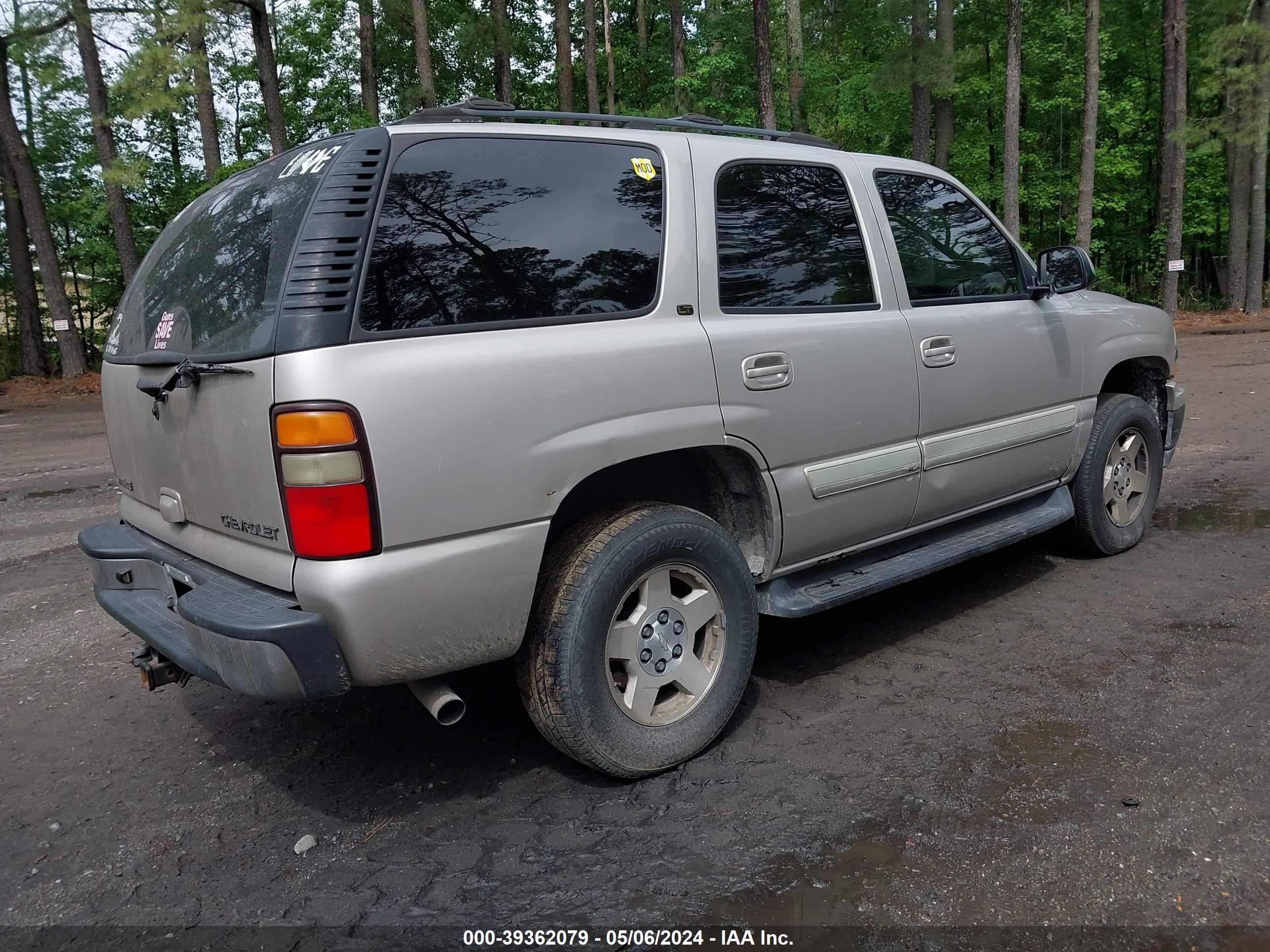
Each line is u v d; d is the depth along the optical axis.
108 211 20.09
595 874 2.42
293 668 2.28
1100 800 2.62
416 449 2.37
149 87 16.05
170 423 2.78
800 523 3.29
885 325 3.56
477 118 2.84
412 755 3.17
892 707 3.31
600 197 2.90
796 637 4.09
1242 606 4.07
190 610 2.46
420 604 2.40
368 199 2.43
